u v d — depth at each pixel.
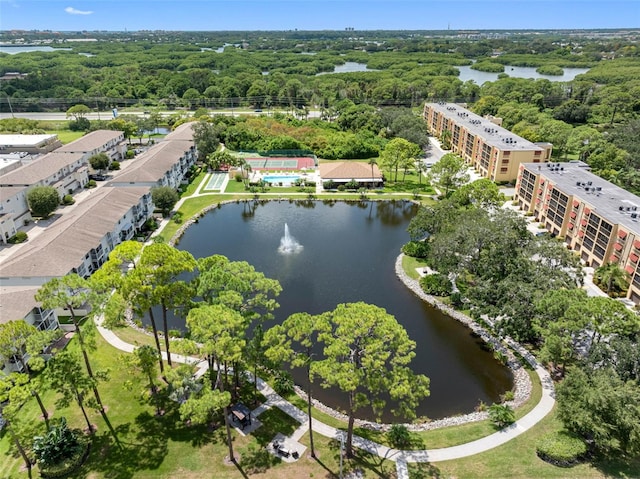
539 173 97.94
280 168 140.75
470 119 159.00
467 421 46.47
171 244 89.88
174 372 39.62
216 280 43.28
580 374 42.25
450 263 68.69
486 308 56.94
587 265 79.81
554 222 91.00
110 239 79.69
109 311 44.03
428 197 116.62
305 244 92.12
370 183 124.31
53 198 96.12
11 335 39.06
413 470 39.16
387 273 80.44
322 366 36.19
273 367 43.00
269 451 41.28
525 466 39.28
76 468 39.31
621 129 145.88
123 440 42.31
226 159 131.12
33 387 37.19
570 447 39.16
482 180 95.38
